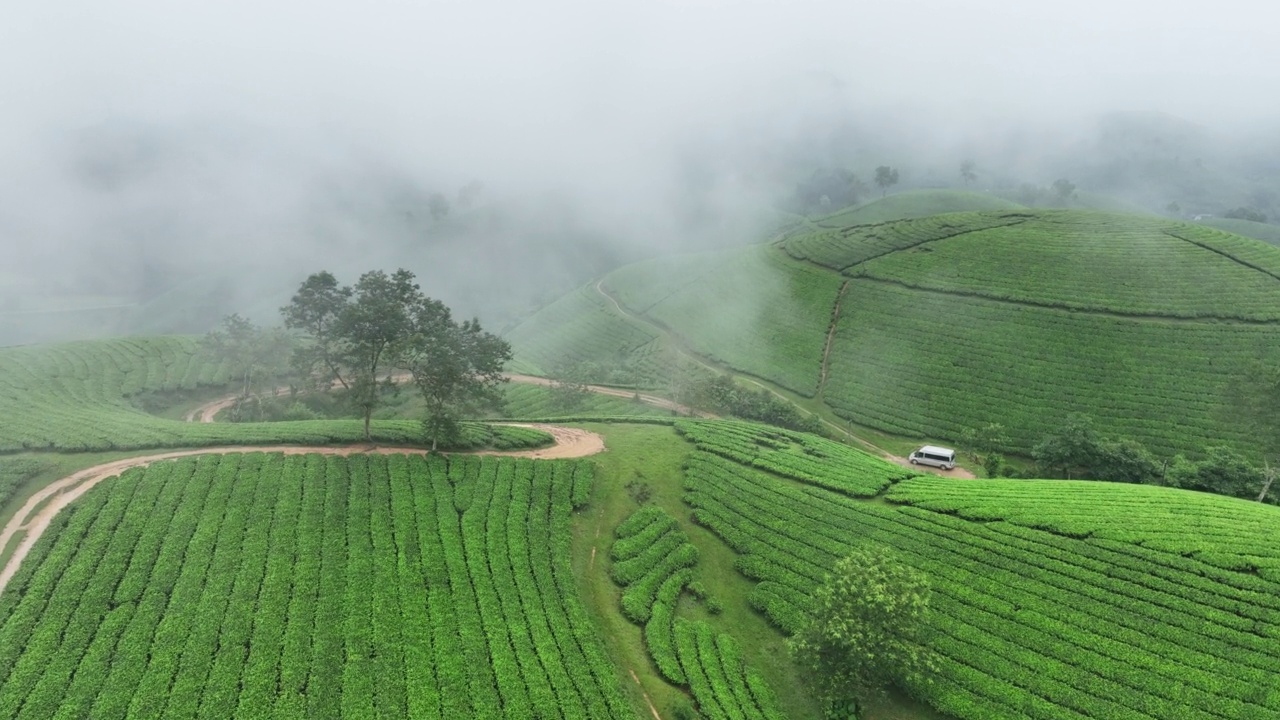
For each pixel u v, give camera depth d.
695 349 134.00
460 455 66.81
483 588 49.25
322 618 44.78
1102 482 67.69
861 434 101.06
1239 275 112.62
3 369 93.31
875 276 133.38
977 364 106.75
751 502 64.00
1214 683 40.94
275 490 57.16
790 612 51.03
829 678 42.47
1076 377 100.38
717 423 85.00
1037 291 117.06
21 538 50.41
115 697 38.16
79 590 45.38
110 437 65.00
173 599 45.12
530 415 107.56
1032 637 46.03
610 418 87.56
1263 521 54.47
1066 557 52.41
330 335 67.56
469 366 68.00
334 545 51.56
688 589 54.78
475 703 40.16
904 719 42.84
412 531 54.09
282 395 104.88
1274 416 74.81
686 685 45.09
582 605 49.97
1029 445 92.19
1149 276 115.81
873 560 46.09
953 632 47.25
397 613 45.94
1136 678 42.09
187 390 101.88
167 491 55.72
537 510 59.50
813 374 115.50
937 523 58.44
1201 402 92.56
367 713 38.56
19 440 63.91
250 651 42.09
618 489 65.81
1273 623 44.28
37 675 39.38
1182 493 62.38
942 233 143.50
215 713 37.78
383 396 106.19
